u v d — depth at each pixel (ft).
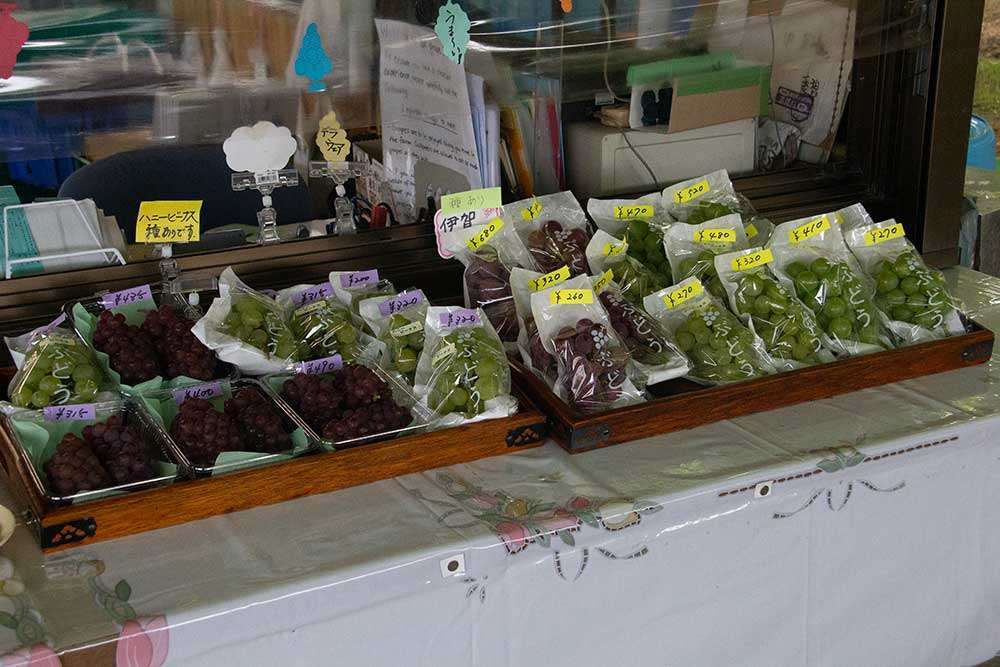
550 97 6.26
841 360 5.27
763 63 6.68
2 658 3.38
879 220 6.97
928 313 5.50
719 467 4.57
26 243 5.37
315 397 4.62
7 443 4.44
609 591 4.42
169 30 5.21
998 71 17.93
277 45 5.47
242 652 3.79
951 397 5.23
